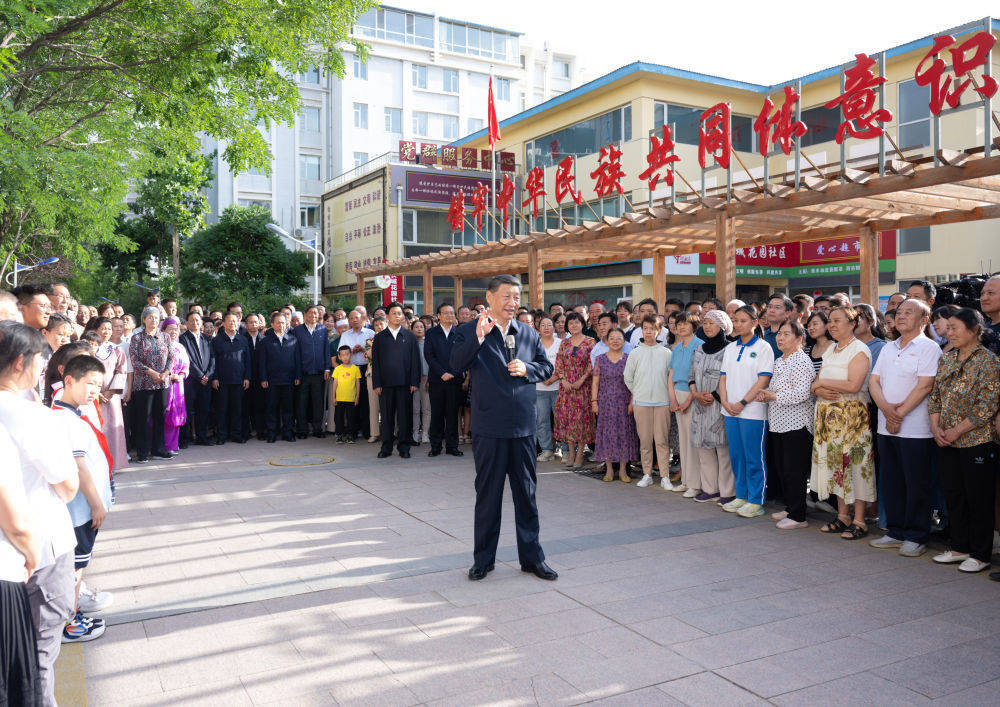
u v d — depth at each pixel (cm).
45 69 942
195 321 945
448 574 455
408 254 2497
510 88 3900
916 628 371
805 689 307
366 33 3472
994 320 495
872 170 700
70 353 356
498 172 2497
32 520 235
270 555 493
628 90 1980
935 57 643
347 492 686
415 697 300
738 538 538
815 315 583
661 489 709
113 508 621
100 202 1148
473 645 351
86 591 407
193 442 994
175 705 294
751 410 589
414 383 885
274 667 328
